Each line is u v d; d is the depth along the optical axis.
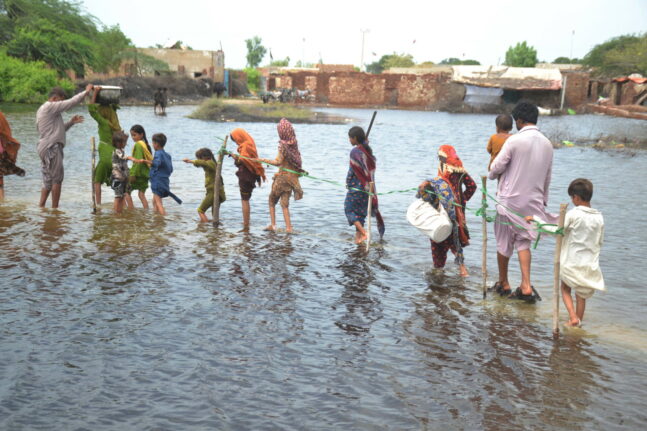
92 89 9.39
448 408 3.80
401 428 3.55
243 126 32.81
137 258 6.96
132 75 68.12
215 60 75.44
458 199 6.89
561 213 5.10
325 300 5.80
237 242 7.93
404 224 9.45
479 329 5.20
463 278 6.75
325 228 9.00
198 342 4.68
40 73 43.06
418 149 22.70
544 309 5.79
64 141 9.45
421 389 4.04
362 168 8.06
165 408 3.70
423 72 73.81
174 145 20.64
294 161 8.54
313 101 72.50
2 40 50.88
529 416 3.73
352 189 8.16
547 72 67.12
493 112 65.75
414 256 7.60
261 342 4.73
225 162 17.16
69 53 52.22
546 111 56.53
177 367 4.25
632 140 26.17
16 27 50.19
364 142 8.12
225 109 39.56
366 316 5.41
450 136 30.23
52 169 9.30
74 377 4.05
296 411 3.71
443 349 4.73
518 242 6.04
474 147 24.38
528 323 5.38
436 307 5.73
